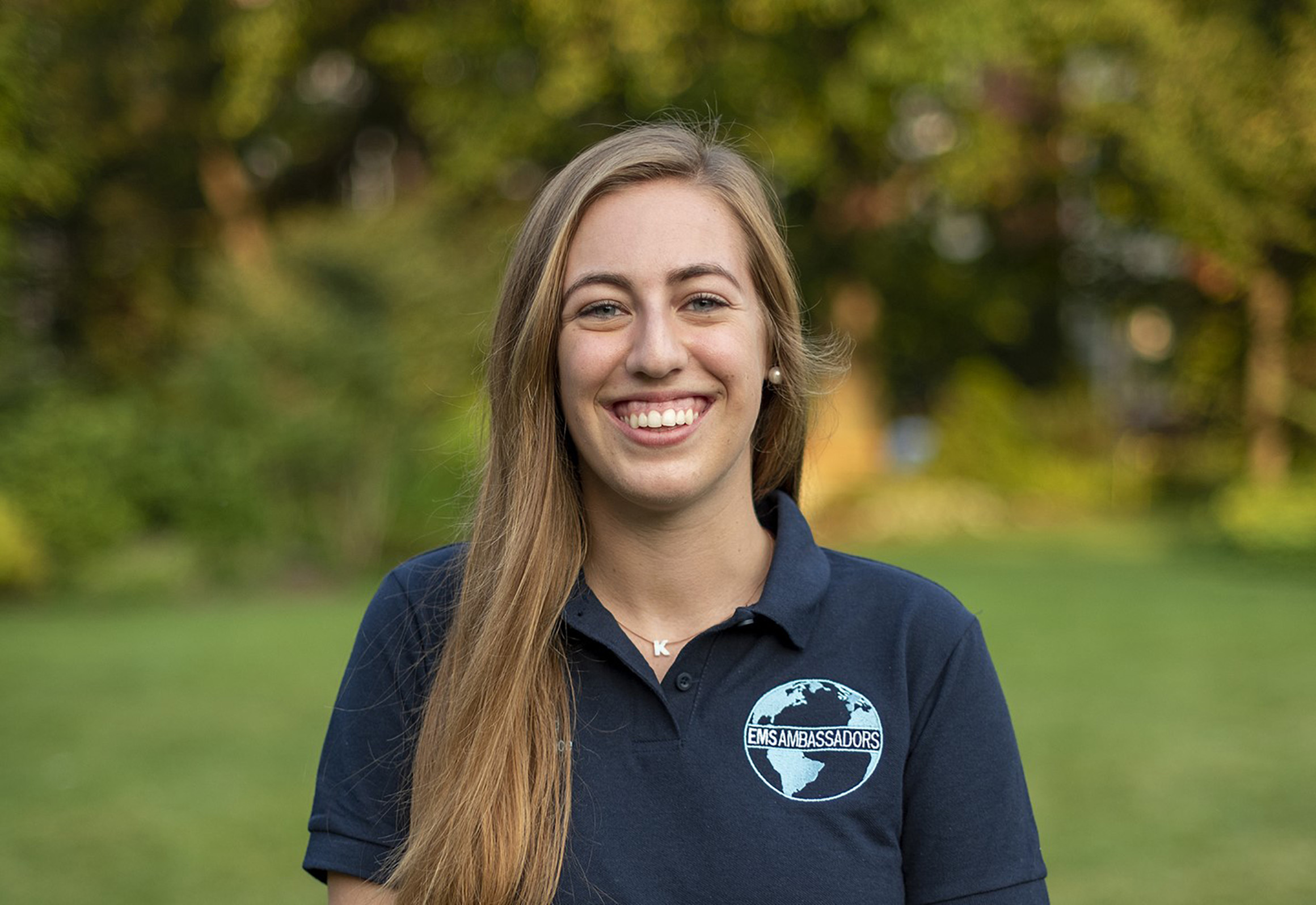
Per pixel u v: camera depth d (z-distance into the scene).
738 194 1.65
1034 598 9.59
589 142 13.76
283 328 11.69
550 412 1.65
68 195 14.37
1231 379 15.73
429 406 12.43
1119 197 15.56
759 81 12.88
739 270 1.63
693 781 1.52
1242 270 14.22
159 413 11.66
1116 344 18.69
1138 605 9.20
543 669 1.58
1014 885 1.53
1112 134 14.72
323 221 13.80
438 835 1.52
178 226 17.45
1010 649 7.66
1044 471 16.05
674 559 1.64
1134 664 7.20
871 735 1.54
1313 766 5.28
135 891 4.02
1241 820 4.63
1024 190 16.73
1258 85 13.25
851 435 15.98
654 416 1.57
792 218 15.18
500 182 15.21
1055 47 14.15
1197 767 5.27
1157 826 4.59
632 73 12.76
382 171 18.61
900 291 16.67
